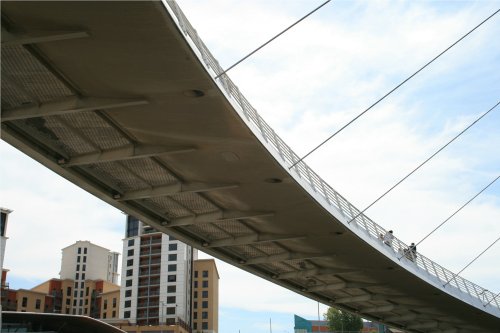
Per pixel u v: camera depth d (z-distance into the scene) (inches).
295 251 1502.2
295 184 1045.8
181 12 652.7
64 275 6505.9
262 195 1107.9
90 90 746.8
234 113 784.3
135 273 5511.8
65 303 6195.9
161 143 905.5
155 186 1087.6
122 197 1103.0
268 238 1359.5
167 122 824.3
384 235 1573.6
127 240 5689.0
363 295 2021.4
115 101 756.6
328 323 5423.2
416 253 1731.1
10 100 775.7
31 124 850.1
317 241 1382.9
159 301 5344.5
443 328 2576.3
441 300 1991.9
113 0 540.7
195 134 860.0
